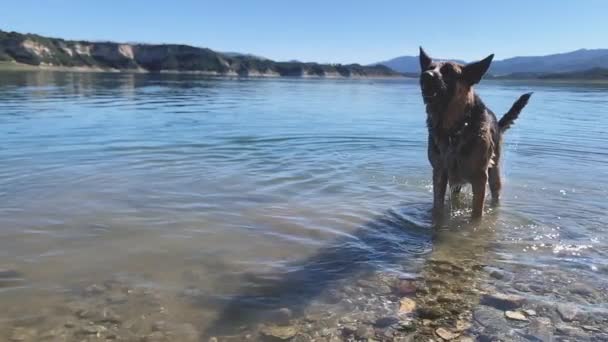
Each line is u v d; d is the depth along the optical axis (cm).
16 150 328
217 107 733
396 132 471
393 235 194
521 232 198
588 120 624
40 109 602
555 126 554
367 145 391
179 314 130
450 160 208
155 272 153
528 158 353
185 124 496
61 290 140
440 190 217
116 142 371
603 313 133
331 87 1955
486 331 124
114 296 138
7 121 479
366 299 141
